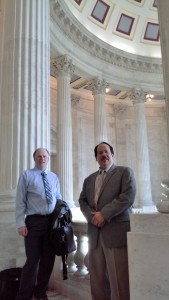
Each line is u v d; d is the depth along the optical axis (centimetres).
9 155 713
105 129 1870
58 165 1526
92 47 1862
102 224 378
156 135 2405
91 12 1909
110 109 2358
